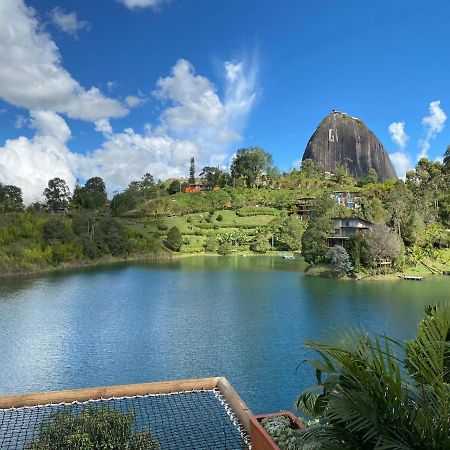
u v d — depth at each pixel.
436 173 128.50
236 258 101.94
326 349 3.65
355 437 3.31
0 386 23.50
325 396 3.59
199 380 6.49
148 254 103.31
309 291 55.56
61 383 23.94
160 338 33.12
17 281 65.06
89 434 6.79
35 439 6.51
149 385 6.34
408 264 75.19
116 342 32.06
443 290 56.44
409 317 40.78
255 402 21.25
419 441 3.12
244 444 5.14
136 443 6.48
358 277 66.56
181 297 51.47
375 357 3.45
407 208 93.62
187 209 145.25
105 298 50.84
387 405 3.27
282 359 27.75
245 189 160.00
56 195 145.50
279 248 115.06
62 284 62.16
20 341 32.22
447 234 89.94
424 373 3.46
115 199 151.12
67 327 36.62
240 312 42.84
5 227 83.25
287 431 4.18
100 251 95.25
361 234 72.94
